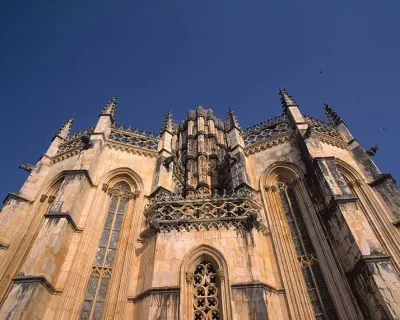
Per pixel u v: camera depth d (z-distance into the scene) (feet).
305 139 74.54
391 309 42.91
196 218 57.77
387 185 69.92
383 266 47.14
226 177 92.07
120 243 64.49
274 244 62.03
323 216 61.93
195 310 47.65
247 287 47.78
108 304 55.16
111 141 82.84
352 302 50.55
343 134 87.51
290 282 56.54
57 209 60.34
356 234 52.37
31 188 76.13
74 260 57.77
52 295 52.03
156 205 62.64
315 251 59.67
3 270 61.26
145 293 50.03
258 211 65.16
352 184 73.00
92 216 66.18
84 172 68.44
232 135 89.92
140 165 80.89
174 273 50.37
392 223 63.98
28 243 66.03
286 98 93.30
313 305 54.13
